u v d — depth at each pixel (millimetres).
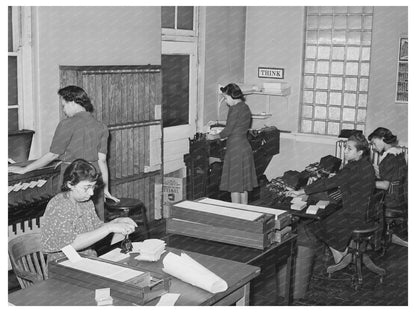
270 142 8445
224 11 8320
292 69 8828
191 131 7820
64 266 2916
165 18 7160
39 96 5289
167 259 3027
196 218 3650
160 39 6785
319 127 8875
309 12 8695
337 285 5070
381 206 5316
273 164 9133
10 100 5172
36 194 4781
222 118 8508
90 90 5621
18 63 5176
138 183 6363
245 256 3383
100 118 5766
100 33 5898
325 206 5023
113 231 3336
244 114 6695
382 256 5848
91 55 5816
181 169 7629
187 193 7359
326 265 5551
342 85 8609
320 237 5105
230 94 6652
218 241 3598
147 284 2721
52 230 3402
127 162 6188
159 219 6668
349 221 5027
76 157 4805
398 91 8094
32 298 2730
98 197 5074
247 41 9047
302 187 5746
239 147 6707
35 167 4668
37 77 5258
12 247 3357
